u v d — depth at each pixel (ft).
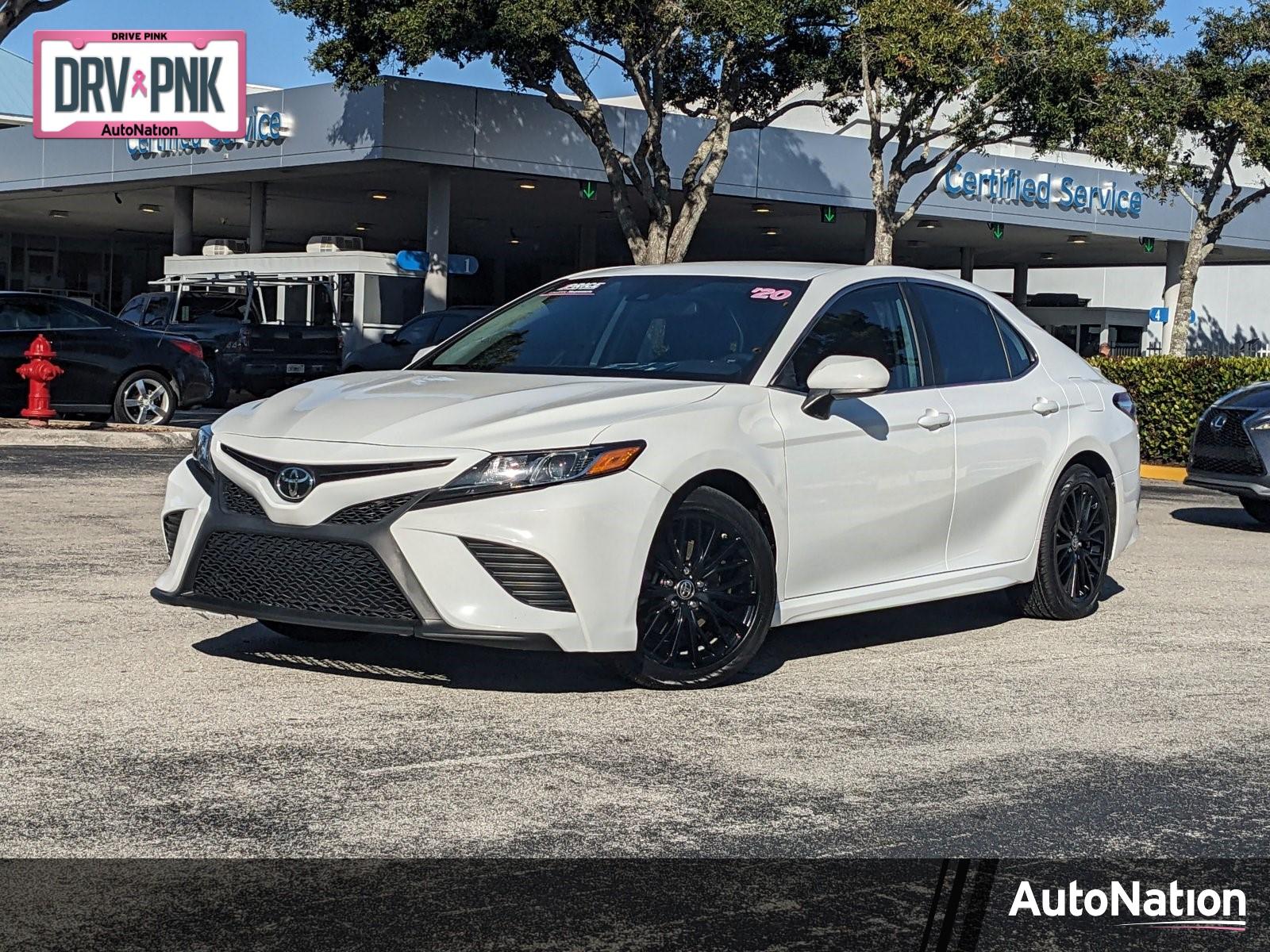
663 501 17.25
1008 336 23.72
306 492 16.92
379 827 12.92
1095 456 24.44
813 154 105.81
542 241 151.64
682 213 82.33
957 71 74.54
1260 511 41.34
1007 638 22.39
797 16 78.48
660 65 80.43
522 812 13.42
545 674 18.65
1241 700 18.75
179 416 67.87
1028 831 13.42
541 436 16.88
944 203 112.16
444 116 91.04
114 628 20.65
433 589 16.40
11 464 41.88
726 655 18.28
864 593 20.17
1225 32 89.81
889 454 20.27
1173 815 14.01
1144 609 25.38
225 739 15.35
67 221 146.00
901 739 16.30
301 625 17.81
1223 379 57.82
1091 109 77.77
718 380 19.19
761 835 13.02
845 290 21.01
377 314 90.68
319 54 80.94
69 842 12.34
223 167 101.04
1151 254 150.30
